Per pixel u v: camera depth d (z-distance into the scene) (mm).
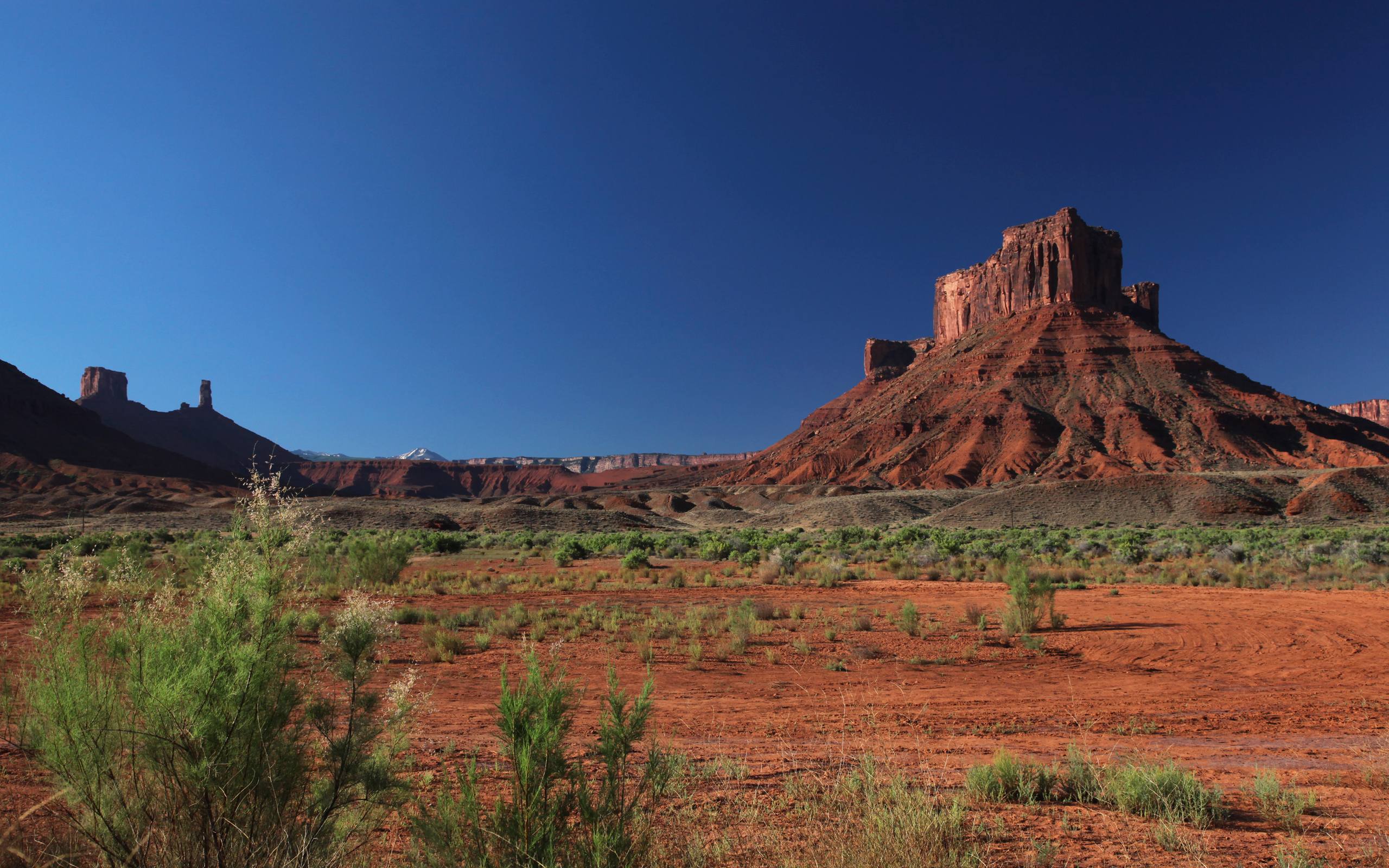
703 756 6883
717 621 18234
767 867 3822
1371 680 11281
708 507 152375
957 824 4402
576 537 67562
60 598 3287
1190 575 30375
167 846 3033
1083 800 5574
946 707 9609
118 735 3111
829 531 90375
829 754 6926
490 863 3008
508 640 14906
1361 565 31781
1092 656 13703
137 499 124375
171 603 3402
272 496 3527
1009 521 85562
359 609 3600
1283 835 4801
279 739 3281
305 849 3004
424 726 7820
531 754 3201
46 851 3229
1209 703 9914
